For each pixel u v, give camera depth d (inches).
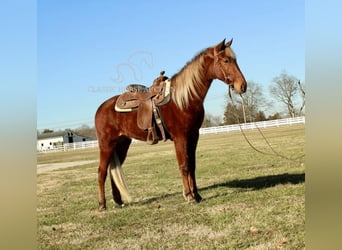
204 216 182.4
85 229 179.3
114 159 219.8
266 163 325.4
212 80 209.2
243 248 142.5
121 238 164.1
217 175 292.4
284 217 167.2
